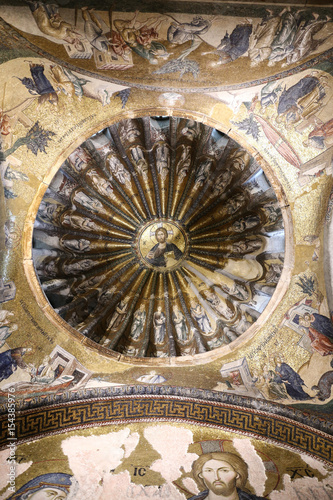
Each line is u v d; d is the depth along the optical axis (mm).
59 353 8055
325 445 7383
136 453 7523
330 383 7797
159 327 9445
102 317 9203
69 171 8469
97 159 8734
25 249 7754
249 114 7555
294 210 8070
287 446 7551
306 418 7684
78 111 7414
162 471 7223
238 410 8055
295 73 6906
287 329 8219
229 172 9102
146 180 9500
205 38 6445
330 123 7328
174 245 9836
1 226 7500
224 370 8375
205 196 9656
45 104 7172
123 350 9047
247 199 9156
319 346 7984
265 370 8211
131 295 9641
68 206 8852
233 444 7691
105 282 9492
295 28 6277
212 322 9281
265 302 8727
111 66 6855
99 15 6145
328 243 7926
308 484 6965
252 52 6629
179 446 7664
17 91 6852
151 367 8453
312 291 8062
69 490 6852
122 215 9641
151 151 9055
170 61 6801
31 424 7496
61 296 8812
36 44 6426
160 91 7332
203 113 7676
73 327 8719
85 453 7438
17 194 7547
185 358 8586
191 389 8305
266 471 7211
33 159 7516
